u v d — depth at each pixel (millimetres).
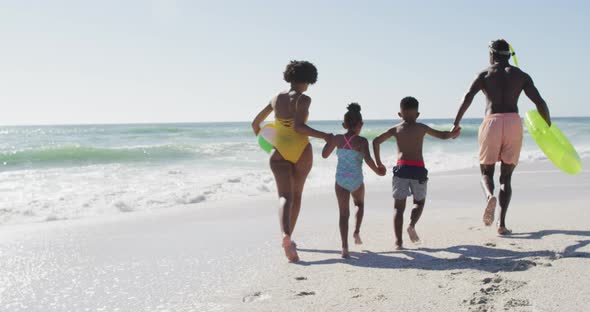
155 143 28078
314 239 5070
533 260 3914
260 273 3877
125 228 5805
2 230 5707
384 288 3402
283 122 4516
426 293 3258
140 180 10719
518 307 2934
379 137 4707
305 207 7164
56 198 8172
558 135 5832
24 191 9094
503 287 3287
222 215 6688
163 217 6543
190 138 32688
